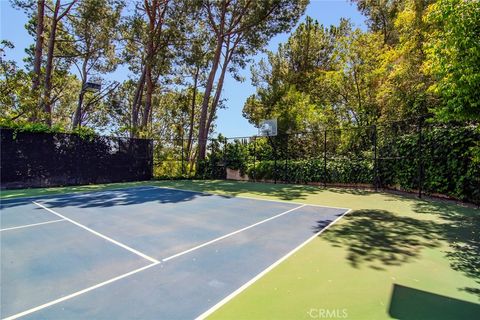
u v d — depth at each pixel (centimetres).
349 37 1437
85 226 534
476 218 583
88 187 1205
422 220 573
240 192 1038
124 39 1783
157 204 773
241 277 310
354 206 739
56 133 1218
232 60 1883
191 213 652
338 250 396
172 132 2748
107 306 251
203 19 1694
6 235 477
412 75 1042
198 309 245
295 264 346
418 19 998
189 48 1803
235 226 533
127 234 480
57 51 2072
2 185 1089
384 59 1285
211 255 379
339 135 1327
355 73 1425
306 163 1313
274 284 292
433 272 320
